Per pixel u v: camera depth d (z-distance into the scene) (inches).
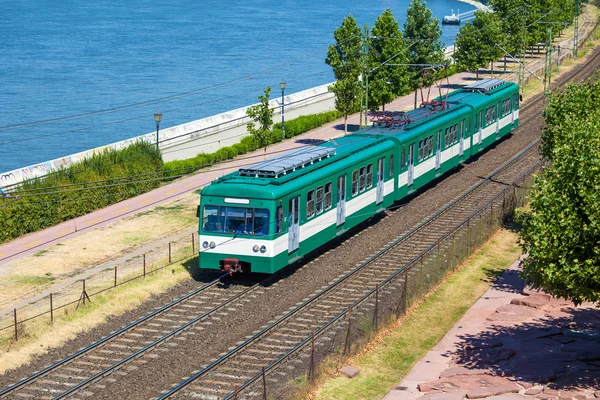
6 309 1501.0
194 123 3361.2
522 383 1158.3
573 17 6786.4
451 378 1187.9
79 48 7652.6
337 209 1807.3
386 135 2138.3
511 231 2021.4
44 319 1417.3
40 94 5590.6
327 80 6131.9
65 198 2171.5
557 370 1200.2
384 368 1262.3
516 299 1526.8
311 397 1152.8
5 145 4330.7
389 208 2206.0
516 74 4749.0
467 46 4394.7
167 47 7731.3
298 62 6904.5
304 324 1402.6
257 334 1331.2
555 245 1116.5
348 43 2987.2
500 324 1419.8
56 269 1749.5
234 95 5585.6
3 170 3887.8
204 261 1592.0
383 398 1152.8
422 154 2273.6
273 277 1643.7
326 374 1214.3
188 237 1962.4
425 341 1365.7
